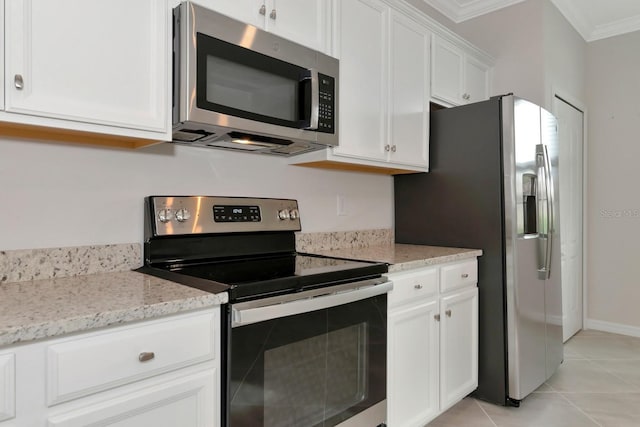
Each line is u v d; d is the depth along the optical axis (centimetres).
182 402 106
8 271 126
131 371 97
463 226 239
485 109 230
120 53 122
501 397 224
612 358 298
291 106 163
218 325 114
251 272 142
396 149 221
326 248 224
